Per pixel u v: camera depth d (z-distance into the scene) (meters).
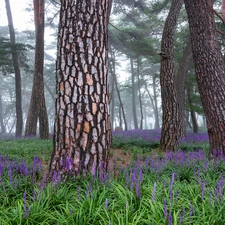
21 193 4.54
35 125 21.08
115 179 5.30
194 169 6.06
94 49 5.60
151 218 3.52
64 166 5.36
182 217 3.30
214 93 8.21
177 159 7.74
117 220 3.63
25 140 16.94
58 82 5.64
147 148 13.40
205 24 8.52
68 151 5.39
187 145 13.69
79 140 5.40
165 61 13.41
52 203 4.25
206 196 4.25
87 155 5.39
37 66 18.58
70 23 5.61
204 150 11.20
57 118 5.59
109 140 5.80
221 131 8.03
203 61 8.45
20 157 9.39
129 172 5.95
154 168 6.41
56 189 4.62
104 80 5.72
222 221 3.56
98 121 5.53
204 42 8.47
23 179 5.18
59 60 5.66
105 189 4.57
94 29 5.63
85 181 4.94
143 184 4.97
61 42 5.68
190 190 4.44
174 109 13.04
